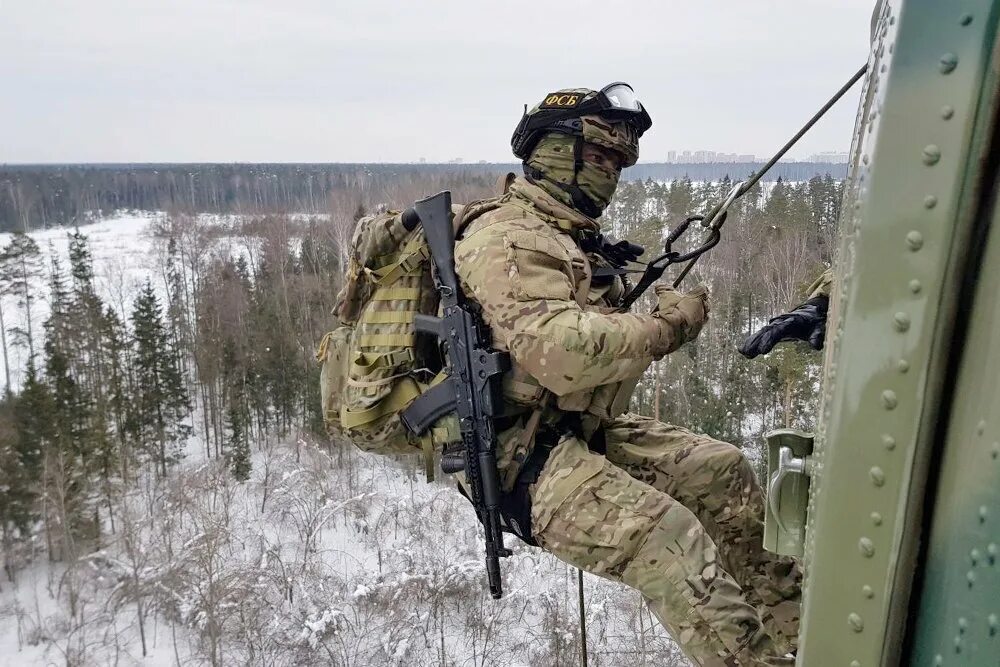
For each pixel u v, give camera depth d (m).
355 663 17.27
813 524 1.12
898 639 1.02
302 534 23.67
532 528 2.18
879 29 1.15
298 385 35.47
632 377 2.26
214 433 36.81
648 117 2.34
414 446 2.57
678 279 2.35
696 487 2.43
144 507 27.11
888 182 0.96
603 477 2.10
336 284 42.16
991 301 0.89
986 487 0.85
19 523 25.20
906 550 0.99
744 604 1.88
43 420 27.58
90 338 37.88
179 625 20.06
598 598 18.25
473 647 17.12
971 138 0.89
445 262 2.28
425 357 2.51
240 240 61.69
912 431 0.96
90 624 20.31
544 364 2.06
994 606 0.83
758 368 18.11
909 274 0.95
